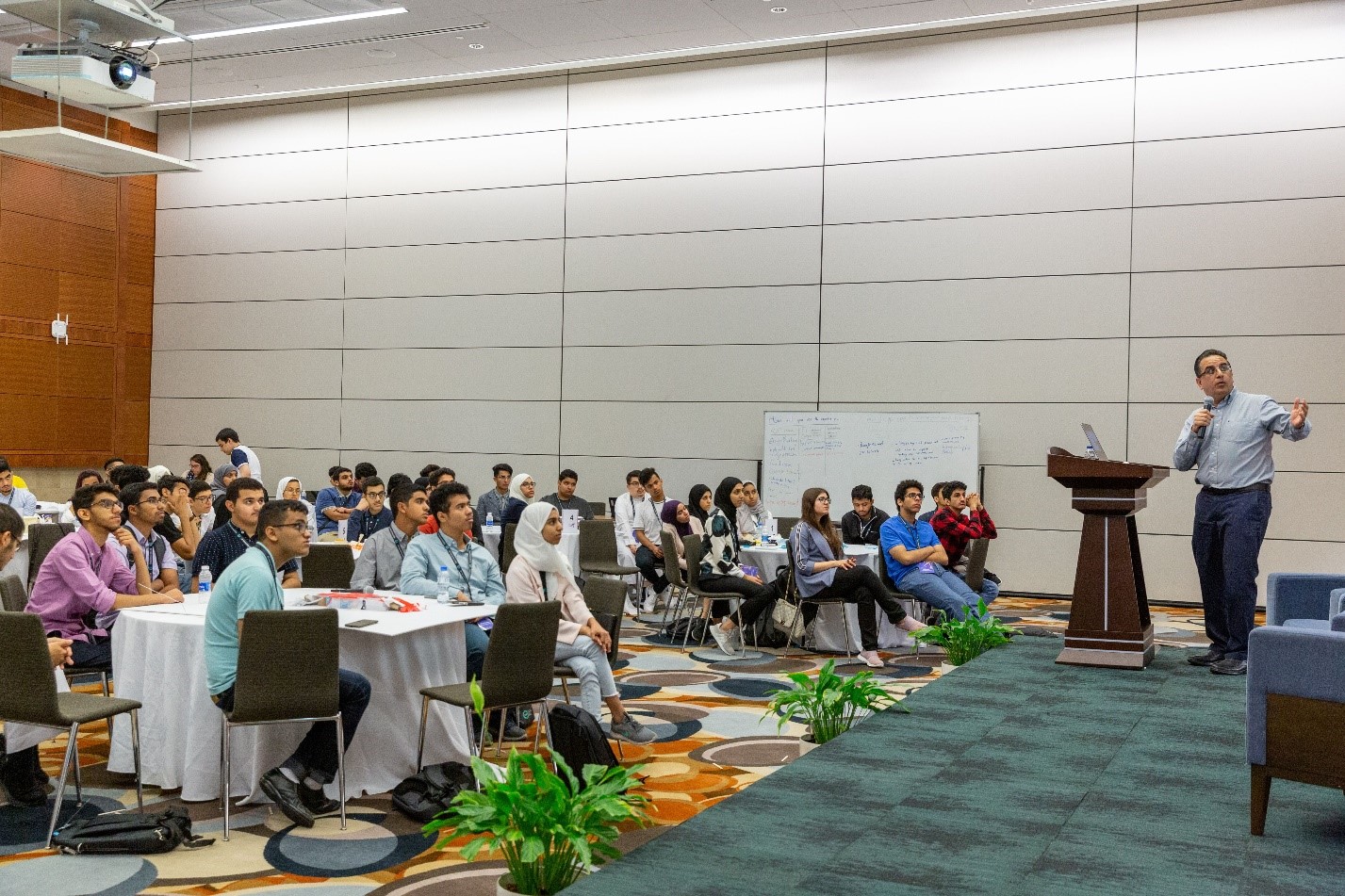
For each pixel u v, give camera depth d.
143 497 5.87
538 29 11.68
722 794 4.68
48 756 5.25
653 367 12.93
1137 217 11.16
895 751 4.90
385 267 14.16
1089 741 5.07
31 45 8.16
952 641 7.65
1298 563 10.62
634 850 3.62
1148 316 11.10
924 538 8.58
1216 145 10.91
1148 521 11.10
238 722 4.14
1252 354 10.77
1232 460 6.60
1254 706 3.80
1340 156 10.53
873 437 11.97
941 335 11.82
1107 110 11.29
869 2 10.85
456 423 13.80
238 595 4.27
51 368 14.18
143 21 8.09
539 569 5.52
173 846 4.01
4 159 13.62
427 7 11.00
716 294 12.68
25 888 3.58
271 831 4.23
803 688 5.41
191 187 15.18
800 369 12.34
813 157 12.33
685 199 12.84
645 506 10.62
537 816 3.31
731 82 12.66
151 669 4.71
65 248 14.33
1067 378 11.38
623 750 5.47
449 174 13.88
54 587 5.18
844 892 3.22
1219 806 4.10
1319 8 10.62
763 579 9.01
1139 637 6.87
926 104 11.92
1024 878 3.35
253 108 14.85
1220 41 10.92
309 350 14.53
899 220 11.99
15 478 10.27
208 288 15.07
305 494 14.50
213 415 15.01
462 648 5.16
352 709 4.50
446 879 3.72
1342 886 3.31
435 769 4.55
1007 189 11.62
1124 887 3.29
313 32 11.80
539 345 13.44
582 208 13.27
